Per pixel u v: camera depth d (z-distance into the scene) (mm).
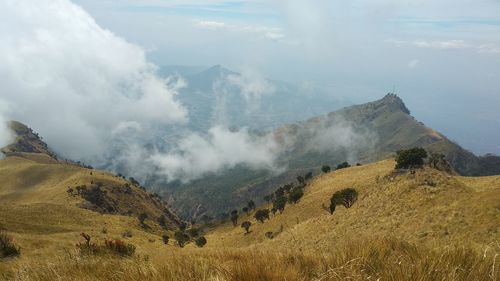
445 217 30219
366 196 48406
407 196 41031
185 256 5430
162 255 6305
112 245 11023
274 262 4570
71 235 50406
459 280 3496
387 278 3539
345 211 47688
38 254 14852
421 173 45188
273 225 91500
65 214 106250
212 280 3938
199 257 5711
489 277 3492
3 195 193750
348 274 3801
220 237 113688
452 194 37250
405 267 3613
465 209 29578
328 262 4637
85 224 102625
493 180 58219
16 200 186375
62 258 6898
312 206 86875
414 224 32375
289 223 85500
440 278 3424
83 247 10094
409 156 48719
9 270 7812
